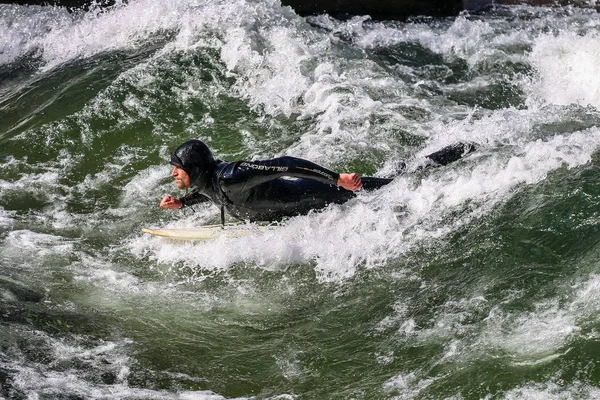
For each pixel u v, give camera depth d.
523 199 25.00
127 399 18.77
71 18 43.00
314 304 22.80
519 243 23.09
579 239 22.72
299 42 38.41
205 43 38.34
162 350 21.00
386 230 24.77
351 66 37.38
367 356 20.28
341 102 33.91
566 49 37.69
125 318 22.55
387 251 24.14
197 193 25.00
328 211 25.42
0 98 37.59
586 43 37.56
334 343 20.97
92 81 36.47
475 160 27.53
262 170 23.41
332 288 23.33
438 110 33.81
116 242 26.78
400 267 23.50
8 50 42.03
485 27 41.16
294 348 20.98
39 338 20.89
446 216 25.03
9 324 21.25
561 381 18.22
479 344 19.75
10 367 19.36
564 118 30.88
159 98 34.78
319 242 24.72
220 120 33.56
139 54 38.69
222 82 35.94
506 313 20.58
